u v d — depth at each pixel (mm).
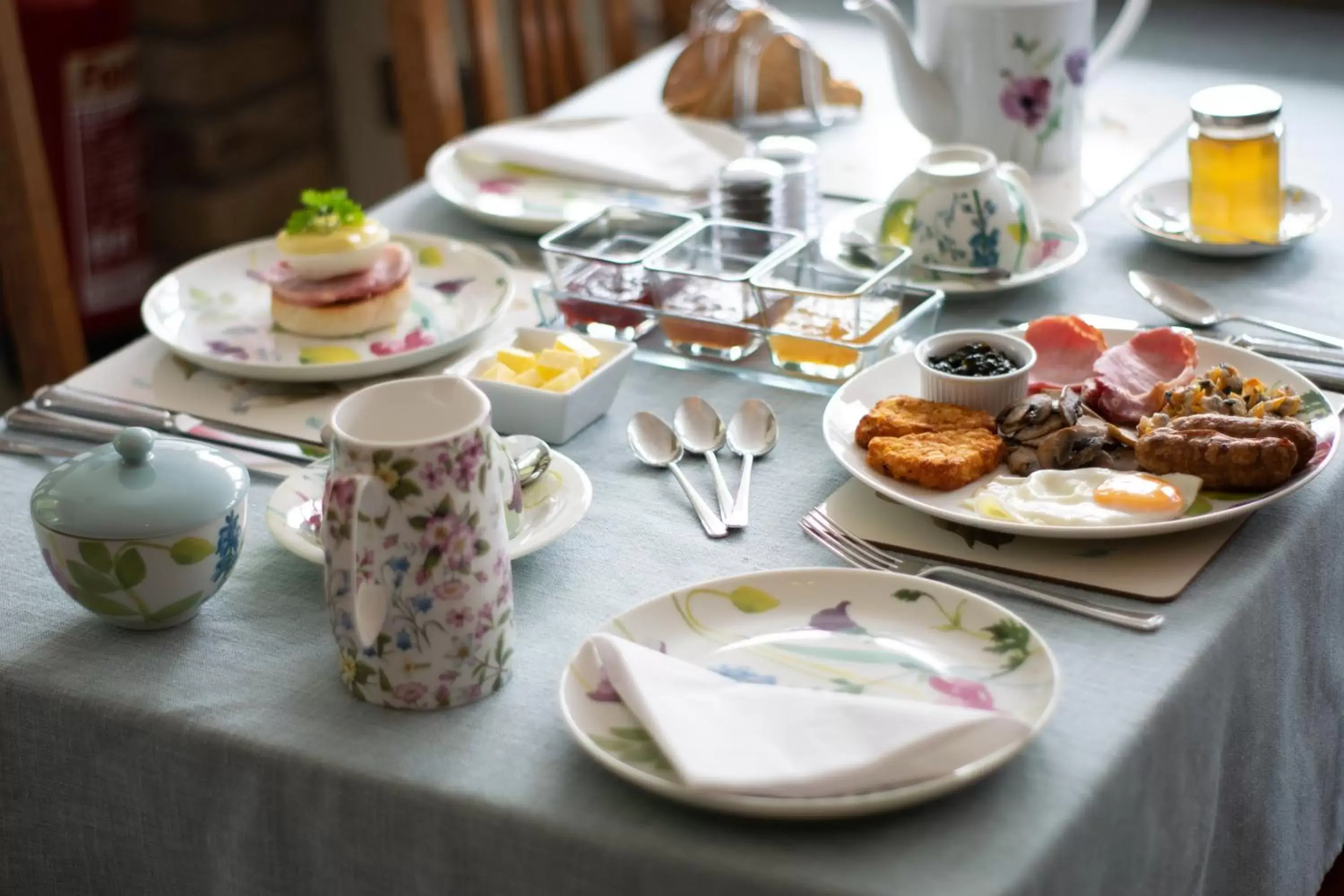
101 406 1041
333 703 736
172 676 765
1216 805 803
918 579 768
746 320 1094
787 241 1154
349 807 691
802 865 609
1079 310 1165
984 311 1175
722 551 857
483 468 701
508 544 789
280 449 988
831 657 731
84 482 784
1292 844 936
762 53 1618
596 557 854
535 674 749
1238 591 794
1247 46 1811
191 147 2656
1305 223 1288
